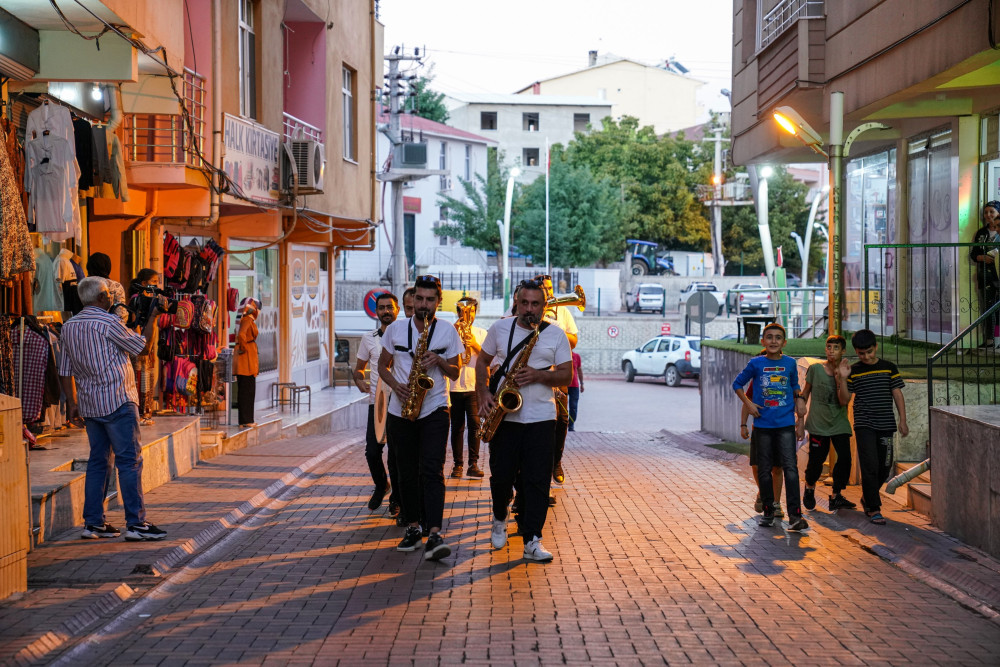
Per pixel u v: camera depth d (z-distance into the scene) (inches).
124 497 324.2
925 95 563.2
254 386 607.5
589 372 1827.0
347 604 261.3
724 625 244.7
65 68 410.3
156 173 525.3
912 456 449.7
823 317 824.3
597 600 265.0
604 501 420.2
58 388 401.4
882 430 362.9
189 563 306.7
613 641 230.7
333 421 773.3
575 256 2247.8
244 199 600.7
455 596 268.1
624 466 546.0
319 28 781.3
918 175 682.2
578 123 3169.3
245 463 506.6
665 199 2642.7
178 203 560.1
